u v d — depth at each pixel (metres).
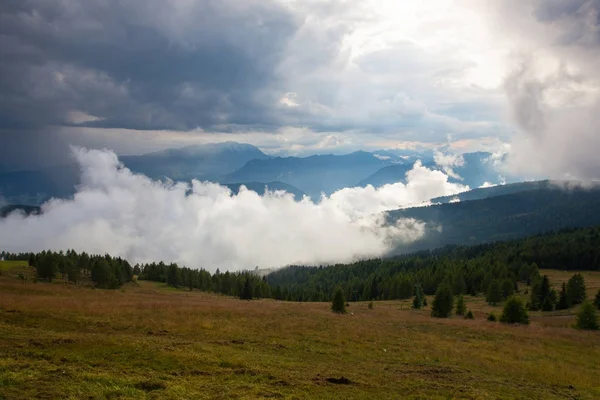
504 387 22.53
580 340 44.38
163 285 140.88
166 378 17.88
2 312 29.23
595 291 107.12
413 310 86.94
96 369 18.06
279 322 38.06
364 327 40.62
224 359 21.86
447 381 22.64
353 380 20.52
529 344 39.22
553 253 177.75
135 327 29.22
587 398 22.31
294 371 21.25
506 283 111.69
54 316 29.86
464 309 78.56
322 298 153.88
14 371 16.72
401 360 27.42
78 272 114.06
